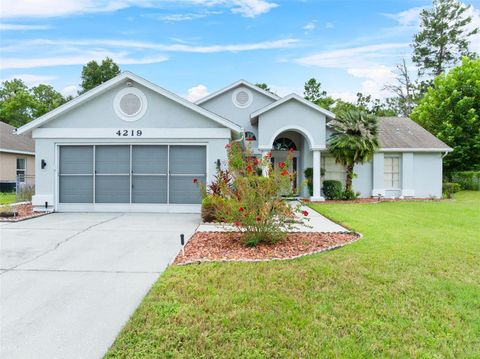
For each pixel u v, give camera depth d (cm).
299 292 436
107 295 439
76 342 328
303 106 1603
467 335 334
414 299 415
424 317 370
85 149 1217
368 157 1609
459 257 589
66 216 1106
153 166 1215
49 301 421
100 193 1215
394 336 332
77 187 1216
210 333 338
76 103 1187
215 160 1200
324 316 371
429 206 1374
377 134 1638
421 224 929
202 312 379
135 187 1214
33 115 3962
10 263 575
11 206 1281
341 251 629
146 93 1203
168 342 322
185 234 809
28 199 1468
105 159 1216
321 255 604
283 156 1883
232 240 737
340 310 385
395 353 304
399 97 3825
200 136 1202
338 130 1633
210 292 436
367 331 341
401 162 1834
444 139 2605
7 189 1973
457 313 379
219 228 887
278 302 405
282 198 702
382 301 410
